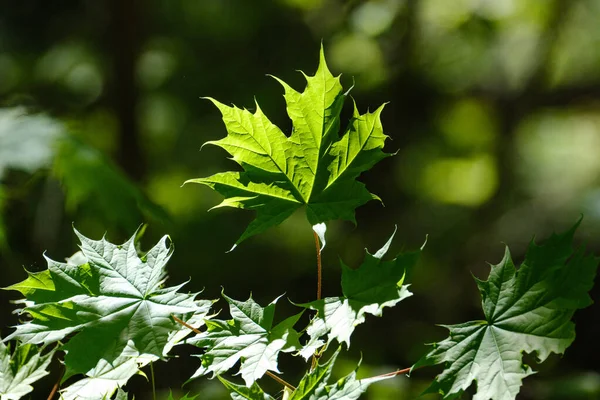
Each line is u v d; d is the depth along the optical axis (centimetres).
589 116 962
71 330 123
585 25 924
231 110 133
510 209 931
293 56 855
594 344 665
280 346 122
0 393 141
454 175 1000
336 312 122
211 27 873
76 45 838
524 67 931
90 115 823
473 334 121
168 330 121
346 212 135
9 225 500
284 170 136
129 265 129
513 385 117
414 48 866
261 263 874
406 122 914
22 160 325
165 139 904
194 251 854
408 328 803
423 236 917
